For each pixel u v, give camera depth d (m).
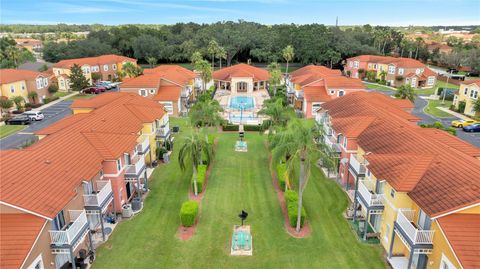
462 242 19.09
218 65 132.62
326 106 47.22
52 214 20.78
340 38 123.56
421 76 96.81
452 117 64.38
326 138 40.72
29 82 71.69
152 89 66.62
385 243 26.33
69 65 93.88
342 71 125.75
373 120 36.56
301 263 25.09
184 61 135.62
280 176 36.16
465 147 29.56
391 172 25.03
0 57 110.88
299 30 123.44
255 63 134.75
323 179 38.50
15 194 20.86
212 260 25.36
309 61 122.81
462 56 121.25
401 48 142.38
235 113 68.12
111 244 26.89
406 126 32.78
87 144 30.00
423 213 22.78
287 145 28.14
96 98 48.84
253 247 26.86
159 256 25.66
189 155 33.53
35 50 171.50
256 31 131.38
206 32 131.38
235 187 36.78
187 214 28.77
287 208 31.61
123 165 31.73
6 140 50.53
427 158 25.23
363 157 30.88
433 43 159.50
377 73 105.38
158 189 36.12
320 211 31.98
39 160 25.34
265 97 82.69
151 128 41.31
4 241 19.31
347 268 24.56
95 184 28.75
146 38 128.88
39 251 20.53
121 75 101.75
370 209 26.69
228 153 46.50
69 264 23.78
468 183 21.34
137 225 29.50
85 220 24.27
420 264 23.45
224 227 29.45
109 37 134.00
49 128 35.50
